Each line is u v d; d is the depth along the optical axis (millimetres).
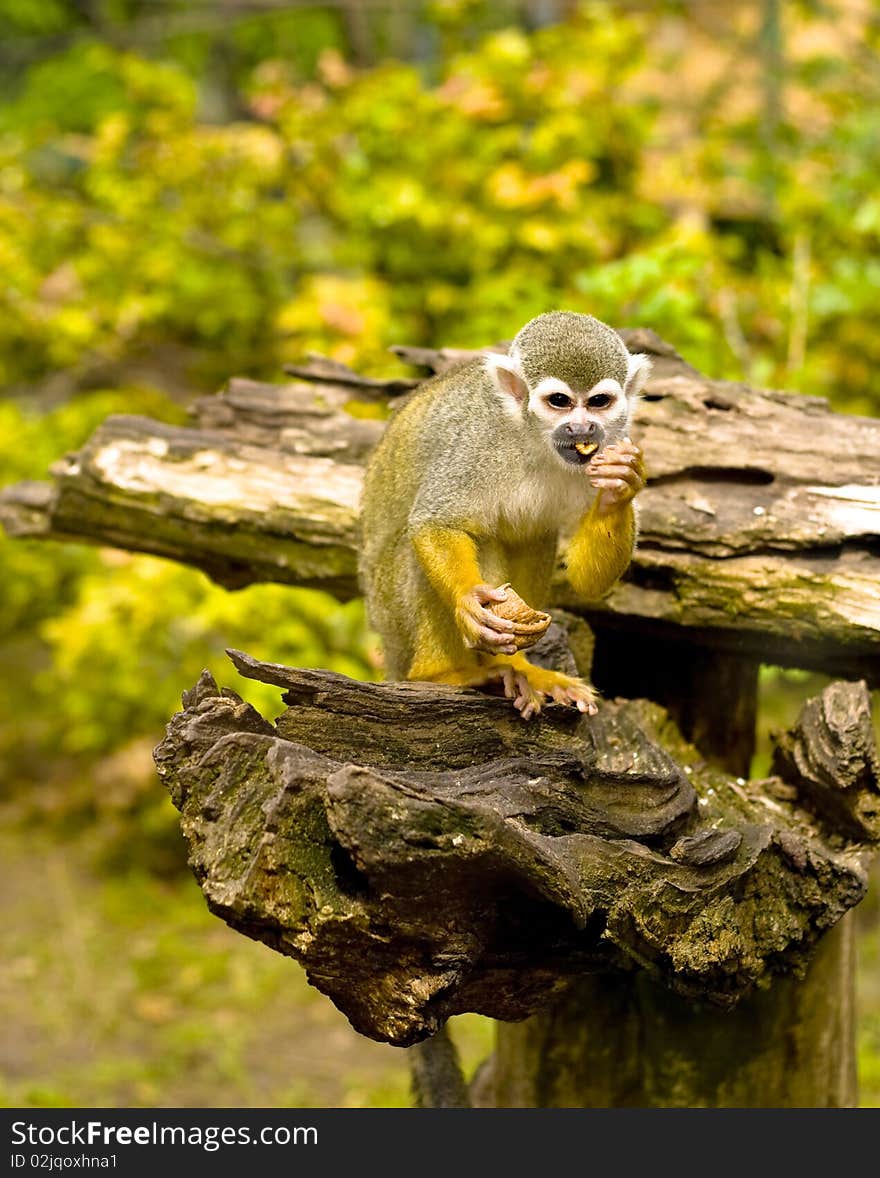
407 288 12656
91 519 7836
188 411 7992
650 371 6484
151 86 14047
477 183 12453
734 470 6668
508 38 12758
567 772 5309
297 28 20750
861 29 14016
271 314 13883
